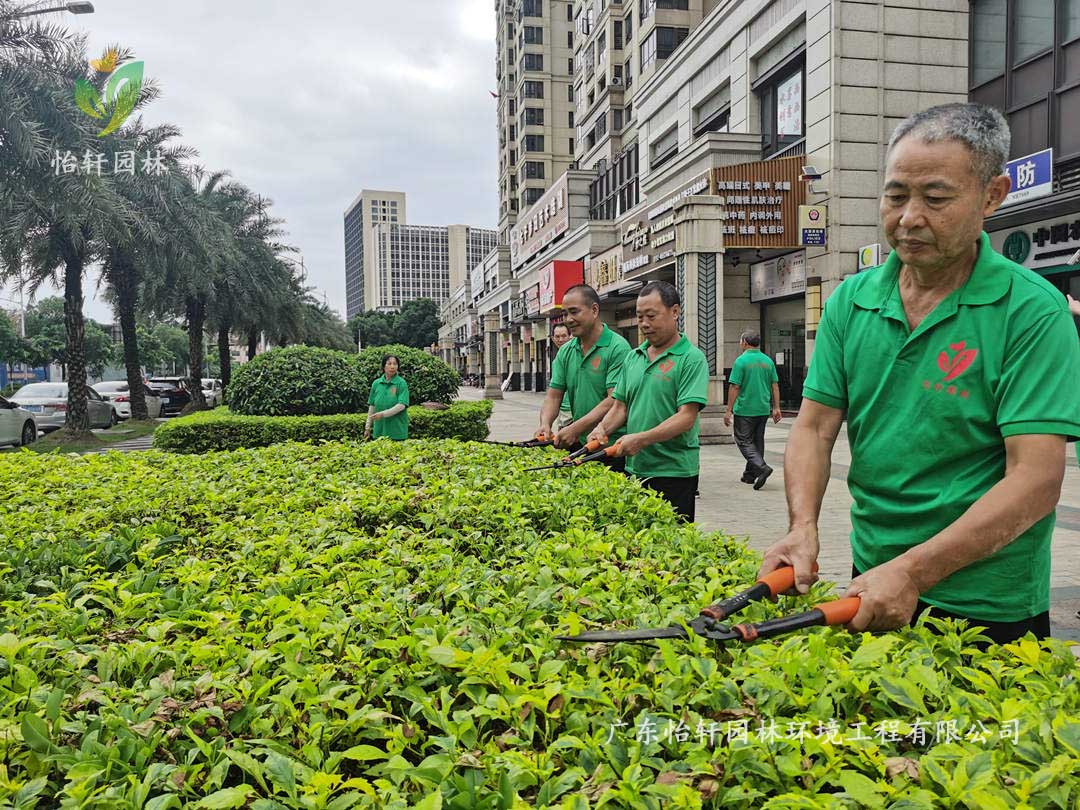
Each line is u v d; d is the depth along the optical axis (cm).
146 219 1583
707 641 162
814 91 1488
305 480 428
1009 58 1346
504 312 4706
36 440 1569
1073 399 163
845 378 203
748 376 830
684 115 2116
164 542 292
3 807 117
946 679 144
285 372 1115
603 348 522
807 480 198
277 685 156
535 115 5559
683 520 357
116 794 117
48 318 4084
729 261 1805
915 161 165
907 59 1451
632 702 142
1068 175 1165
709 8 2589
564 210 3061
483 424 1202
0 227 1324
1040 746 119
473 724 135
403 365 1256
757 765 117
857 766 120
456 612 189
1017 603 181
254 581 235
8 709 146
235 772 138
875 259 1376
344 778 136
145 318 2544
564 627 176
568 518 308
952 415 179
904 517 188
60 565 263
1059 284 1193
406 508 332
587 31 3481
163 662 170
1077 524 624
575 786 120
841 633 165
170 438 1002
